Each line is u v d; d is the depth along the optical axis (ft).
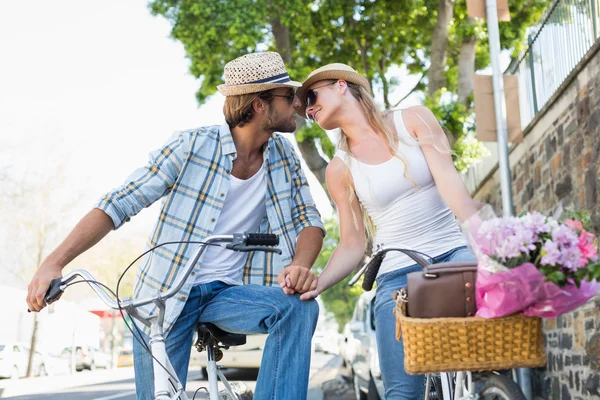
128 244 139.44
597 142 20.85
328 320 232.94
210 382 11.75
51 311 116.47
